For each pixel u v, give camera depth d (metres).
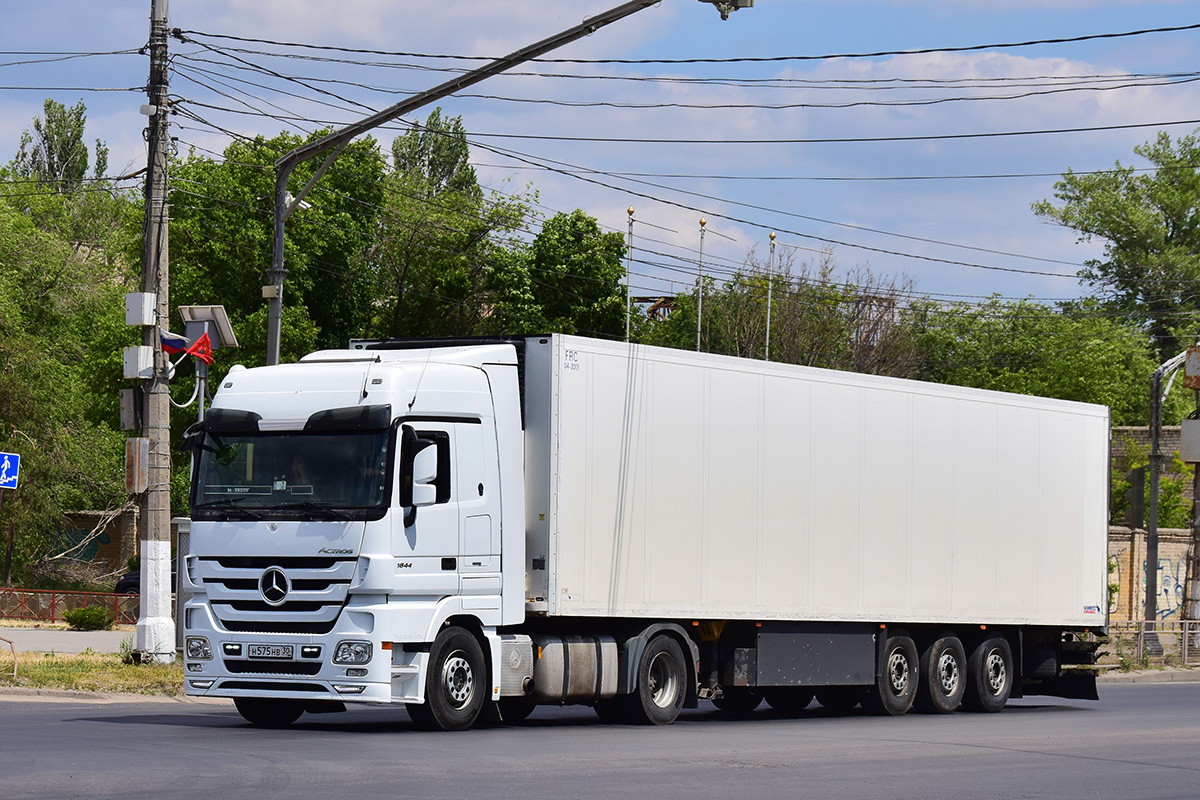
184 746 15.10
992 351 87.69
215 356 49.62
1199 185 93.81
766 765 15.02
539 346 18.75
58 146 100.00
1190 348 44.88
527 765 14.24
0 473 23.53
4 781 12.02
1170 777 15.12
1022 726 21.61
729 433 20.86
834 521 22.36
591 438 19.02
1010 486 25.45
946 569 24.19
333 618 16.78
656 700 19.92
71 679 22.89
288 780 12.52
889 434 23.34
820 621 22.20
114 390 52.38
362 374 17.36
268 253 51.06
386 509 16.83
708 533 20.47
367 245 60.00
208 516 17.48
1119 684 36.19
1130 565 51.12
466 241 64.12
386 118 24.94
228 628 17.33
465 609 17.58
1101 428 27.38
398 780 12.73
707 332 72.50
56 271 62.16
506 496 18.19
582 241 62.00
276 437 17.41
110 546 62.31
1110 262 95.12
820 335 71.69
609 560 19.14
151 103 25.62
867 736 19.14
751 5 19.86
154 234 25.52
